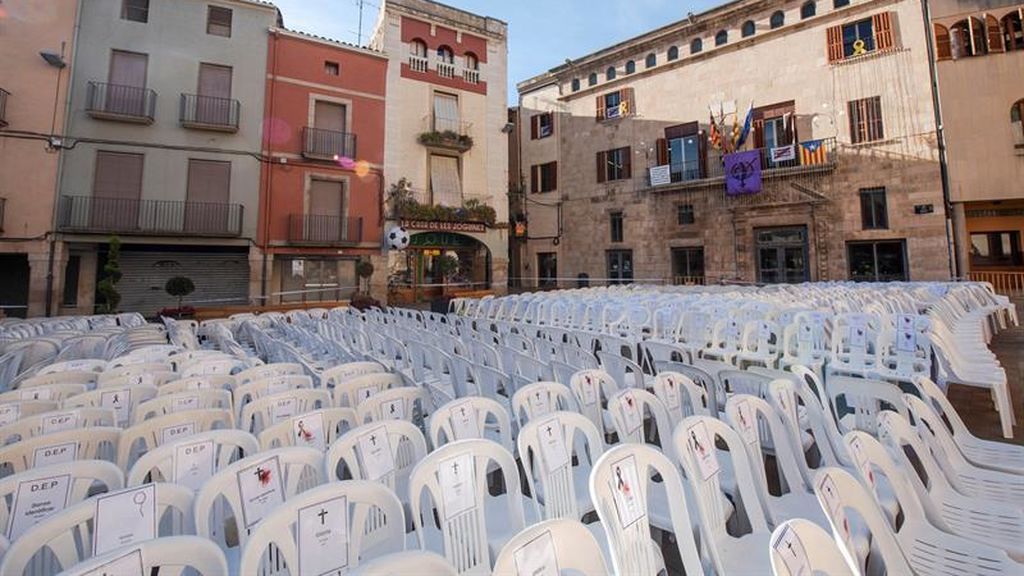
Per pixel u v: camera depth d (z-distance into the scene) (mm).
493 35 24750
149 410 3275
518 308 11695
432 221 21750
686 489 2885
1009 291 16922
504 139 24828
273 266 18391
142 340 7152
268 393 3984
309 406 3604
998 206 17172
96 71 15992
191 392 3447
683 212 22844
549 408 3479
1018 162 15492
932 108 16812
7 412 3076
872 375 5277
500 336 6648
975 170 16000
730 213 21375
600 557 1492
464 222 22625
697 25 22359
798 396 3910
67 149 15438
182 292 15477
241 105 17906
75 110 15633
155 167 16500
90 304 15820
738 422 2709
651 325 8641
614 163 25453
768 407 2922
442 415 2932
